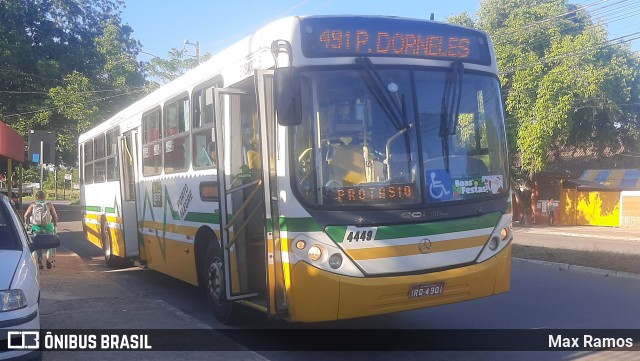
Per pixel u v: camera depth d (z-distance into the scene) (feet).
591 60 100.94
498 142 23.61
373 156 20.93
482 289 22.24
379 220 20.54
